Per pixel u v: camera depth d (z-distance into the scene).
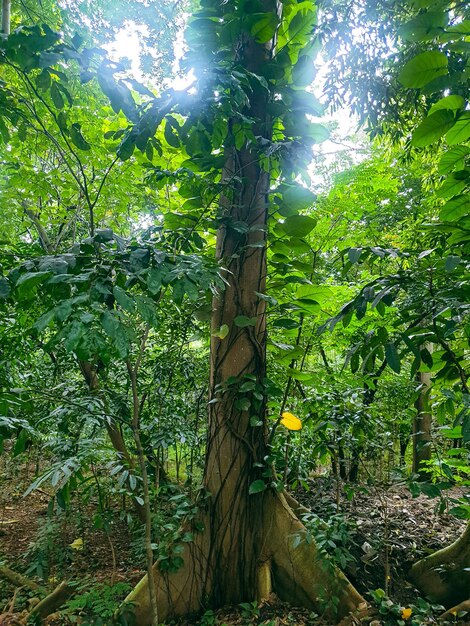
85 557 3.50
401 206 5.15
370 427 2.84
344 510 3.50
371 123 3.78
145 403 3.75
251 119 2.09
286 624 2.33
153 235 2.42
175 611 2.41
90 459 2.28
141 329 2.36
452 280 1.88
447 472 2.42
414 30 1.40
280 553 2.53
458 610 2.42
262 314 2.64
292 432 3.23
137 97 3.99
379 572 2.76
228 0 2.43
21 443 1.87
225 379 2.58
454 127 1.44
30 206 3.72
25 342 2.81
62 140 3.28
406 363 4.69
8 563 3.41
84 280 1.38
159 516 2.84
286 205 2.67
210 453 2.60
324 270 4.12
